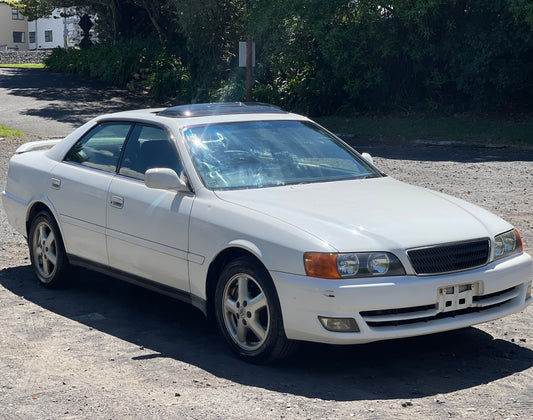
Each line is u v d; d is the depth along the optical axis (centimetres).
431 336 565
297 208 512
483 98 2323
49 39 8312
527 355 521
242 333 512
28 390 457
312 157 606
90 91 3544
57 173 677
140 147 616
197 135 591
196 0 3105
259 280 491
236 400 439
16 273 761
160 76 3469
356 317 457
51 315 622
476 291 490
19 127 2386
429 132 2136
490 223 525
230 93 2966
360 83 2511
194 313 633
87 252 646
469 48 2281
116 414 419
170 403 435
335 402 436
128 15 4478
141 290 705
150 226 574
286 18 2692
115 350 536
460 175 1397
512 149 1856
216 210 529
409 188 584
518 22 2142
